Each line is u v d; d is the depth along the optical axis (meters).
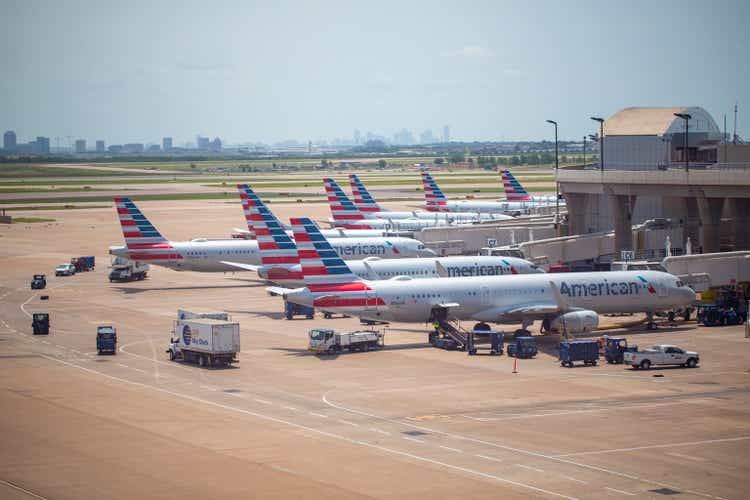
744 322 132.00
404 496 61.59
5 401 88.69
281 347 116.44
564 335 117.62
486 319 118.62
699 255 139.50
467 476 65.69
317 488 63.31
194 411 84.81
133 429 78.62
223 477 65.88
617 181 164.38
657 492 62.44
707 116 192.88
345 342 112.69
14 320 138.00
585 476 65.69
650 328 127.88
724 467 67.75
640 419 81.12
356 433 77.19
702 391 91.94
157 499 61.62
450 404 87.06
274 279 139.38
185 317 115.62
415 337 123.69
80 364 106.50
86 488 63.94
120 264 190.25
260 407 86.12
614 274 125.62
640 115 196.62
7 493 63.03
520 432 77.19
